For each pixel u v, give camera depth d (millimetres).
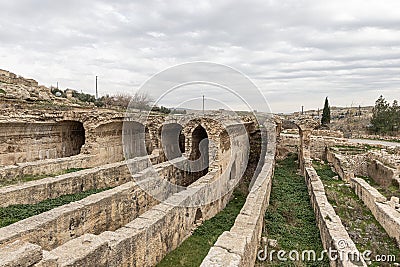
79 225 8992
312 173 17953
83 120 19109
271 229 11641
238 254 6340
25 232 7297
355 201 16047
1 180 12688
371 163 22984
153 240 8531
